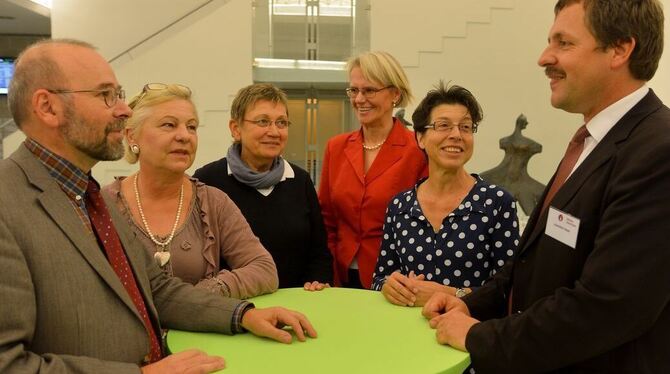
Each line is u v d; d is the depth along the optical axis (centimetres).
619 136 116
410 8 662
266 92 207
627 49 115
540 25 672
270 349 125
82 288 103
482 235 183
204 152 638
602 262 107
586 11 117
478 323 127
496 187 188
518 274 139
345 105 668
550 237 125
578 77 119
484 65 674
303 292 176
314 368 113
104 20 717
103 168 596
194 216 168
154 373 105
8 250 94
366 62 230
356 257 234
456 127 185
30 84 108
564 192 123
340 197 238
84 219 116
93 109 110
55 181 107
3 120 808
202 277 164
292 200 213
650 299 102
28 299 94
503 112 681
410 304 161
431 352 123
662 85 366
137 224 160
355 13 662
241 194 208
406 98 238
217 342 131
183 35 634
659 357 110
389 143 235
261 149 207
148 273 145
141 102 159
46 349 100
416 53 665
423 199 195
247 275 162
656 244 102
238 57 638
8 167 104
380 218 230
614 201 109
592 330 108
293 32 659
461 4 664
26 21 759
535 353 114
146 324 124
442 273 184
